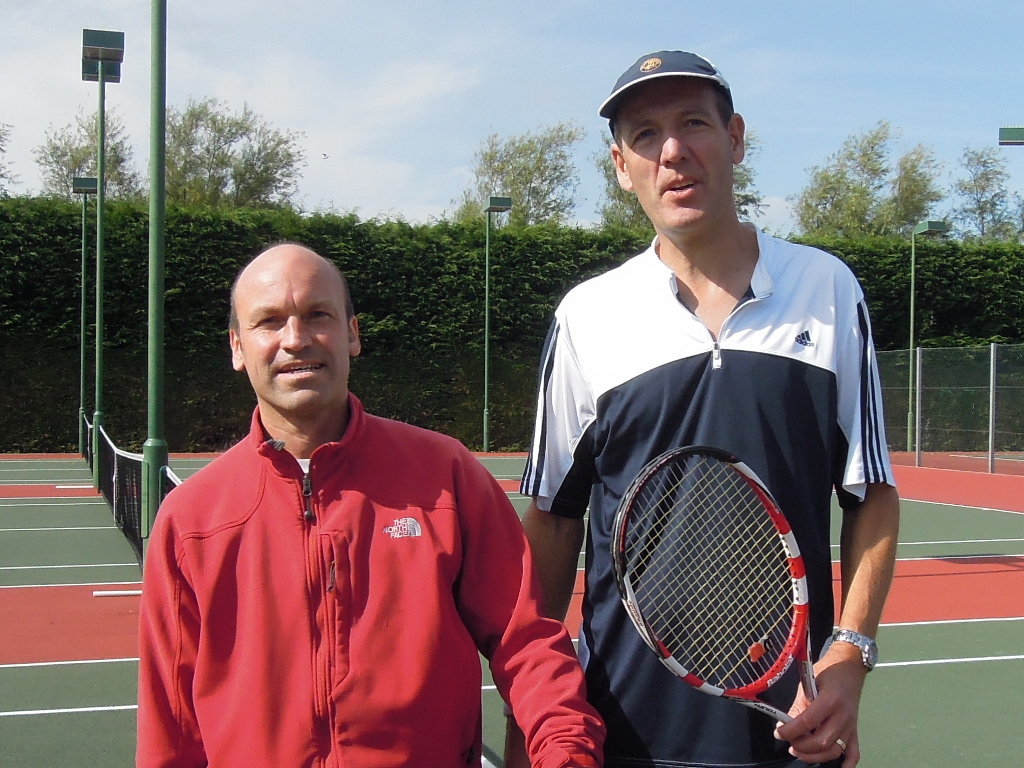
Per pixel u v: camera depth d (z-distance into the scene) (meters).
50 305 21.59
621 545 2.16
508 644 2.19
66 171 42.50
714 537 2.28
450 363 24.53
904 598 8.13
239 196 41.81
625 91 2.29
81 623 7.11
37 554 9.92
